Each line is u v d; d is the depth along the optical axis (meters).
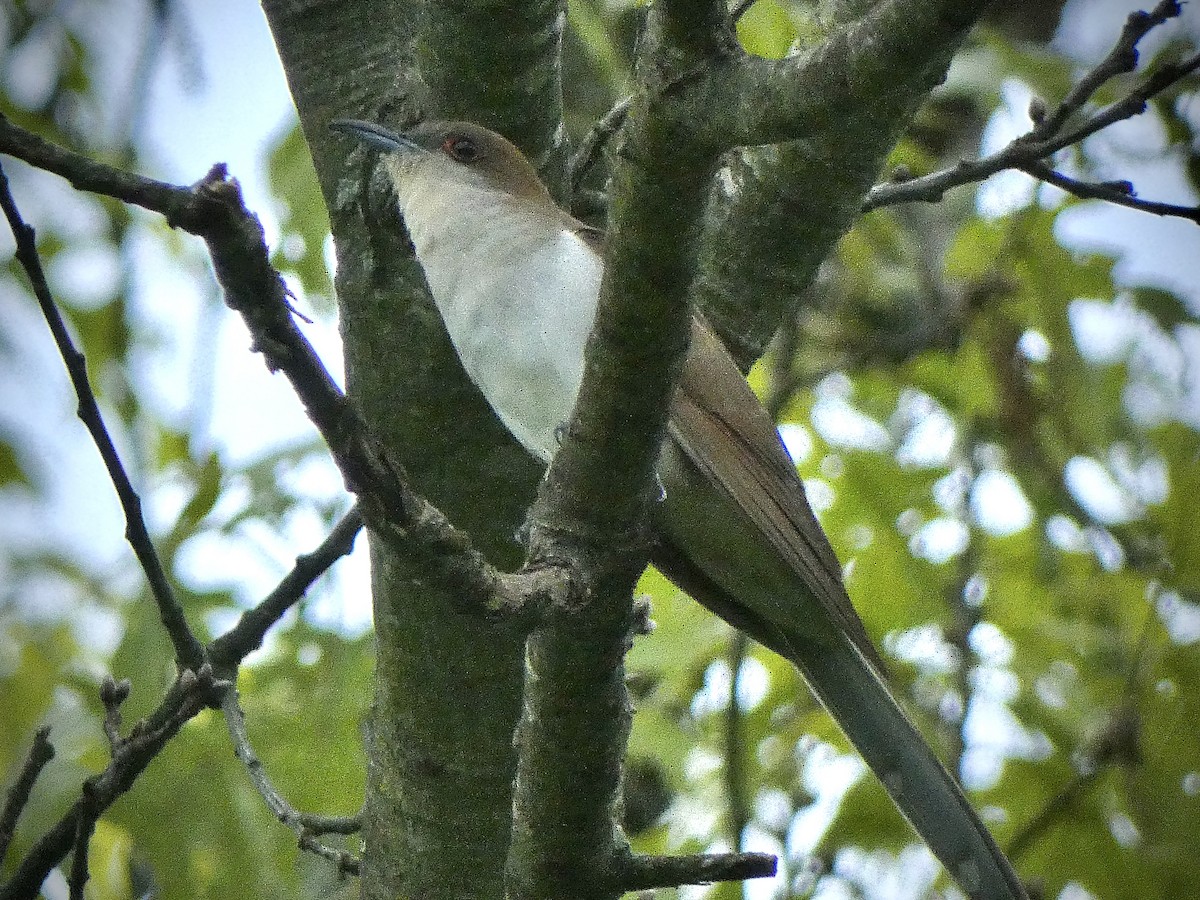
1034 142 8.84
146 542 7.53
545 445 8.57
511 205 8.69
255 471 11.07
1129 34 8.59
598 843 7.12
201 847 10.26
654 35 5.44
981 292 12.30
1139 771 11.23
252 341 5.26
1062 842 11.34
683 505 8.96
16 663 12.39
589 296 8.49
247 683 11.02
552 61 8.56
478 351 8.47
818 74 5.14
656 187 5.62
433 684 8.44
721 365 9.15
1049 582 12.22
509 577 6.36
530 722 6.95
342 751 10.64
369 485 5.71
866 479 12.38
